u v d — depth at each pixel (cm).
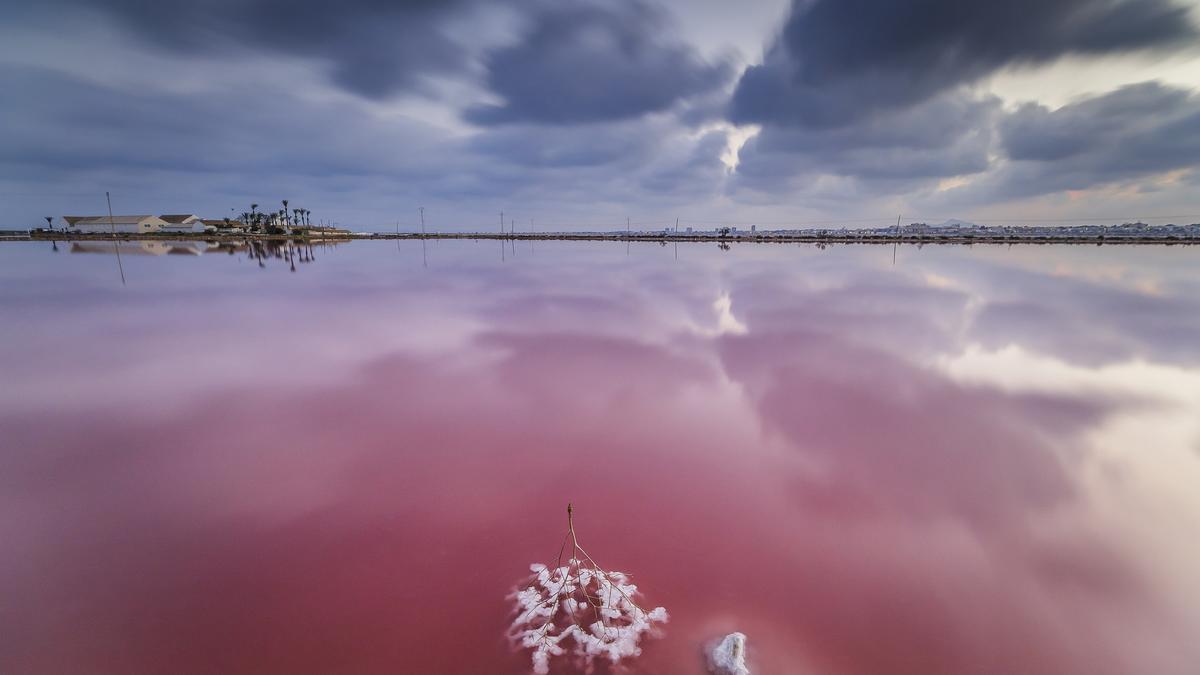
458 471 798
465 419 1007
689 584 538
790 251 7119
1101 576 557
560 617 489
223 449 874
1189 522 653
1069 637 476
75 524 654
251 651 459
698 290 2983
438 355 1495
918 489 738
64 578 552
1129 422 978
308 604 515
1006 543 612
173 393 1159
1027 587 539
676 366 1372
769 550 598
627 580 543
